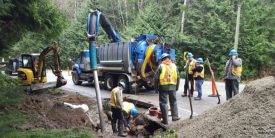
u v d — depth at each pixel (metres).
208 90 16.36
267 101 5.54
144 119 9.38
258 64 28.22
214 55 28.73
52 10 12.34
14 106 6.55
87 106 11.84
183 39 29.84
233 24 29.23
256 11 29.67
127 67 15.91
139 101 12.22
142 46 15.72
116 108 8.53
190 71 13.70
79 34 39.78
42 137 5.09
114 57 16.72
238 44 27.98
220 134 5.48
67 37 39.91
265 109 5.38
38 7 11.40
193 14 31.62
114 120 8.69
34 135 5.07
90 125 9.29
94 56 8.17
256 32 28.78
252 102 5.75
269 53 27.92
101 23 9.03
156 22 32.28
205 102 12.58
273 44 27.52
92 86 20.14
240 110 5.84
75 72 20.86
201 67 13.12
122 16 43.03
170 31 30.53
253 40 27.91
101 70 17.83
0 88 6.09
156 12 33.16
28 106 8.27
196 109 11.11
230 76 10.48
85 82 22.69
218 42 28.84
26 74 14.84
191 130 6.48
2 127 4.88
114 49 16.72
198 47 29.45
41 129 5.64
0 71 7.73
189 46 29.95
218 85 19.08
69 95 14.58
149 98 14.41
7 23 11.16
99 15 8.33
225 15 30.14
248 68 28.14
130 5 45.16
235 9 30.56
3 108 5.88
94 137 6.44
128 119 9.55
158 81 8.41
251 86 6.12
